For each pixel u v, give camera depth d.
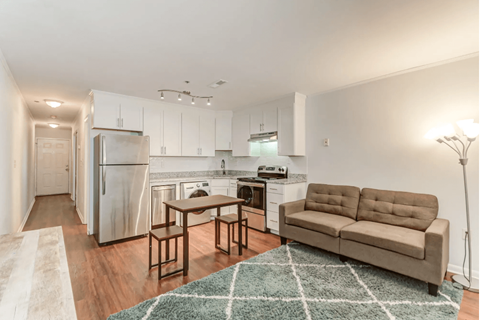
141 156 3.74
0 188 2.55
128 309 1.93
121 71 2.88
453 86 2.62
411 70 2.90
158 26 1.92
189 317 1.83
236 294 2.14
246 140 4.77
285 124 4.03
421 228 2.56
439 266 2.05
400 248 2.23
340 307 1.96
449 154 2.65
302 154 4.04
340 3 1.65
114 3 1.63
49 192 7.89
